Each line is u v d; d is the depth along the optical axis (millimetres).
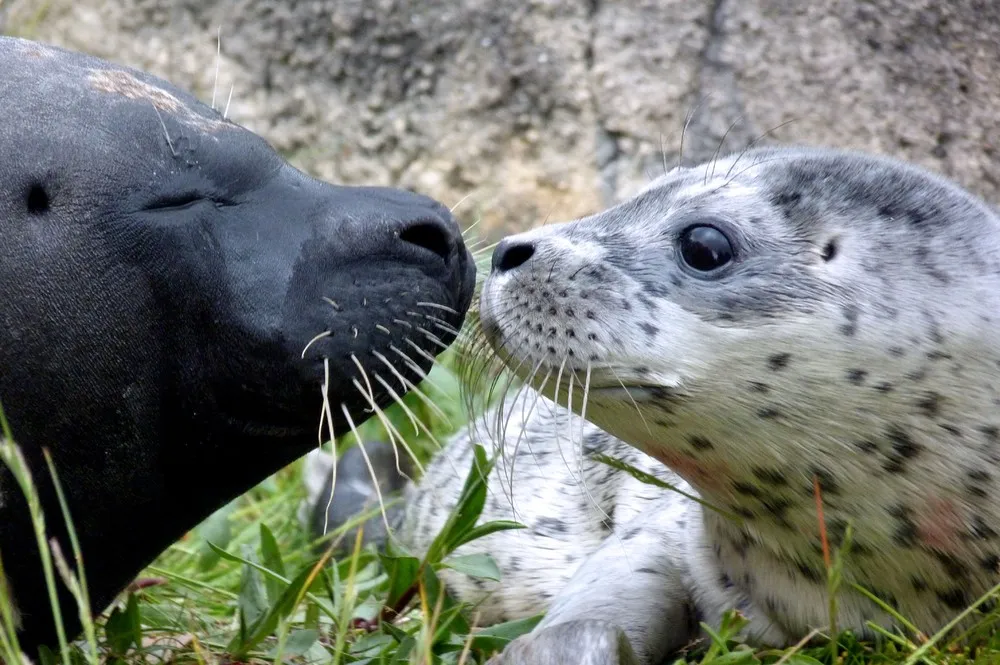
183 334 8062
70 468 8125
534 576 10703
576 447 11148
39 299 7836
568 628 8117
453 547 9531
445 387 14039
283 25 17953
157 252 7945
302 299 8086
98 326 7914
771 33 16641
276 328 8023
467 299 8836
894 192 8703
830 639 8469
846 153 9500
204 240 8039
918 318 8273
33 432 7969
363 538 12547
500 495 11289
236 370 8109
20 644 8609
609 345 8383
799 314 8305
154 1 18281
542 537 10812
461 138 17656
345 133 17953
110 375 7992
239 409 8250
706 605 9203
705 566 9250
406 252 8344
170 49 18297
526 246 8898
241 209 8195
